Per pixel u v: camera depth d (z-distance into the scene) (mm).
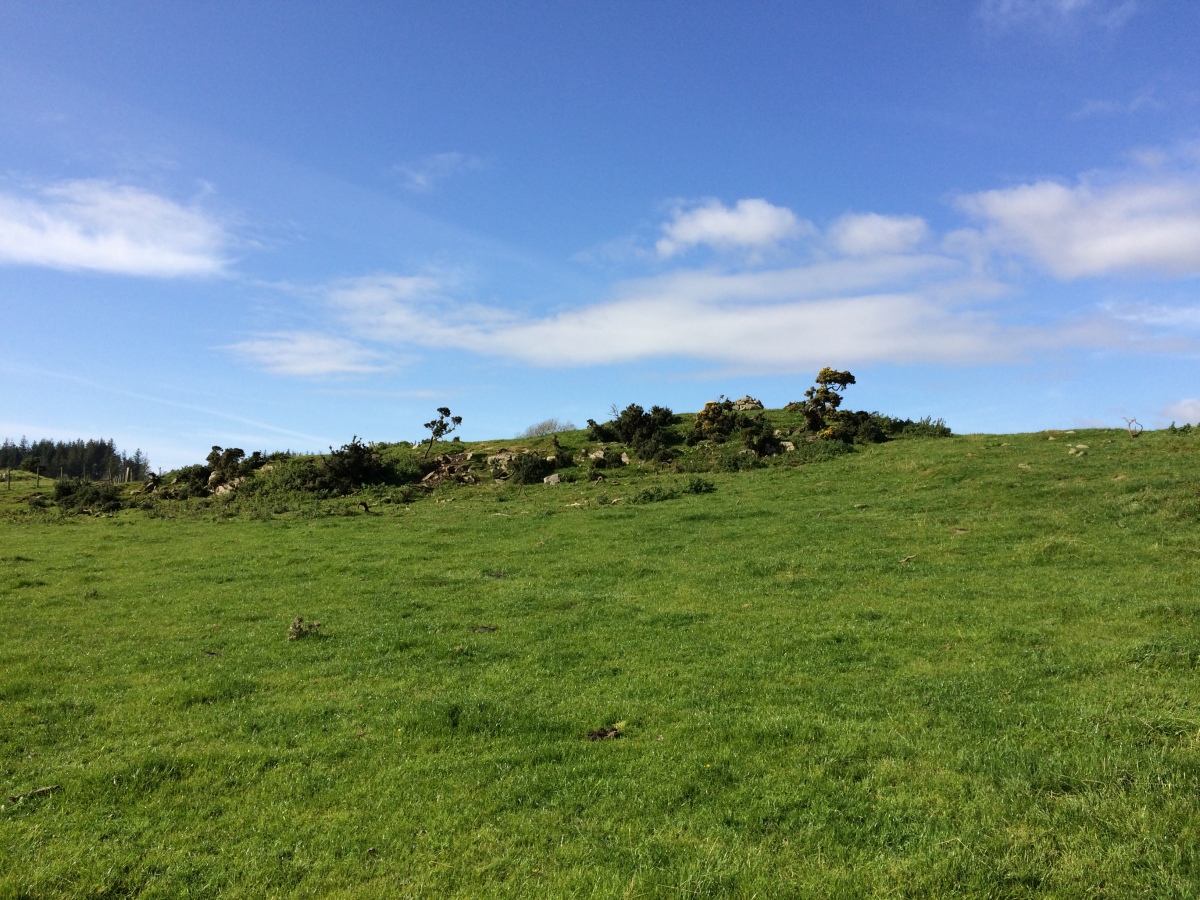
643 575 23047
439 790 9656
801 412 63406
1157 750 9492
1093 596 17125
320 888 7625
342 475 52094
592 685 13562
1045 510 26891
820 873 7520
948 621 16359
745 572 22359
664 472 50062
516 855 8109
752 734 10945
